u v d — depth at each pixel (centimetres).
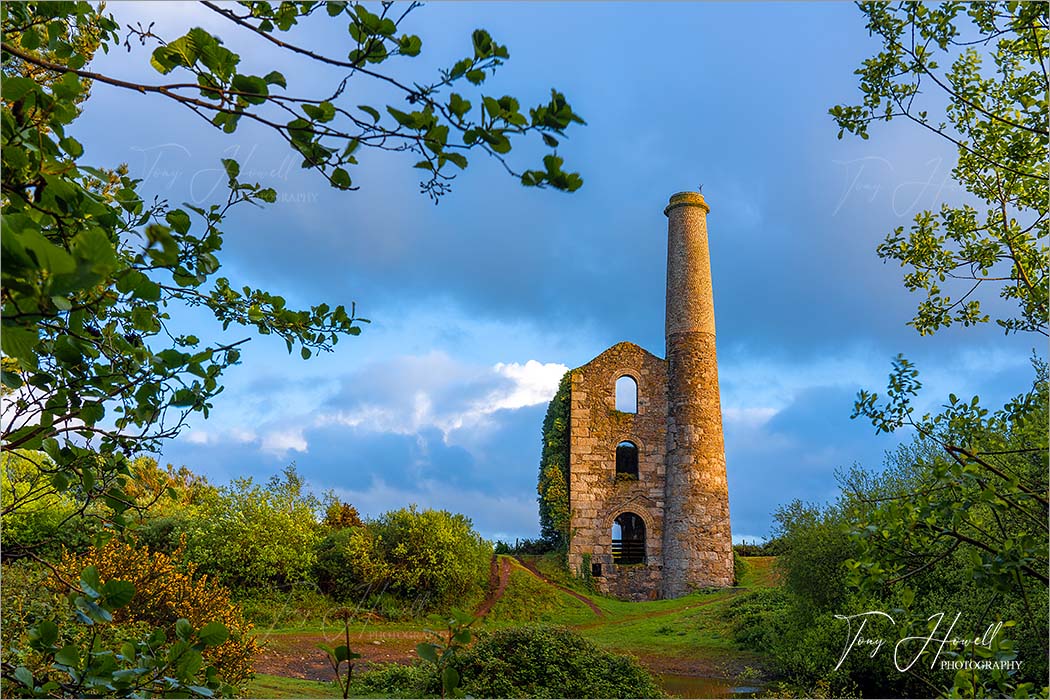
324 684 1168
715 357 3052
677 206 3145
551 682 1101
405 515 2334
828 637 1341
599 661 1161
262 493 2300
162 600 905
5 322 138
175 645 231
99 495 279
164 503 2381
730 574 2800
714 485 2872
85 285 129
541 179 181
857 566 428
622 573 2880
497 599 2425
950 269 611
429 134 182
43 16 247
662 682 1459
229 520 2211
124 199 277
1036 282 568
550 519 3131
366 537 2283
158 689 228
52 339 235
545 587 2600
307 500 2464
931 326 626
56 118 211
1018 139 537
